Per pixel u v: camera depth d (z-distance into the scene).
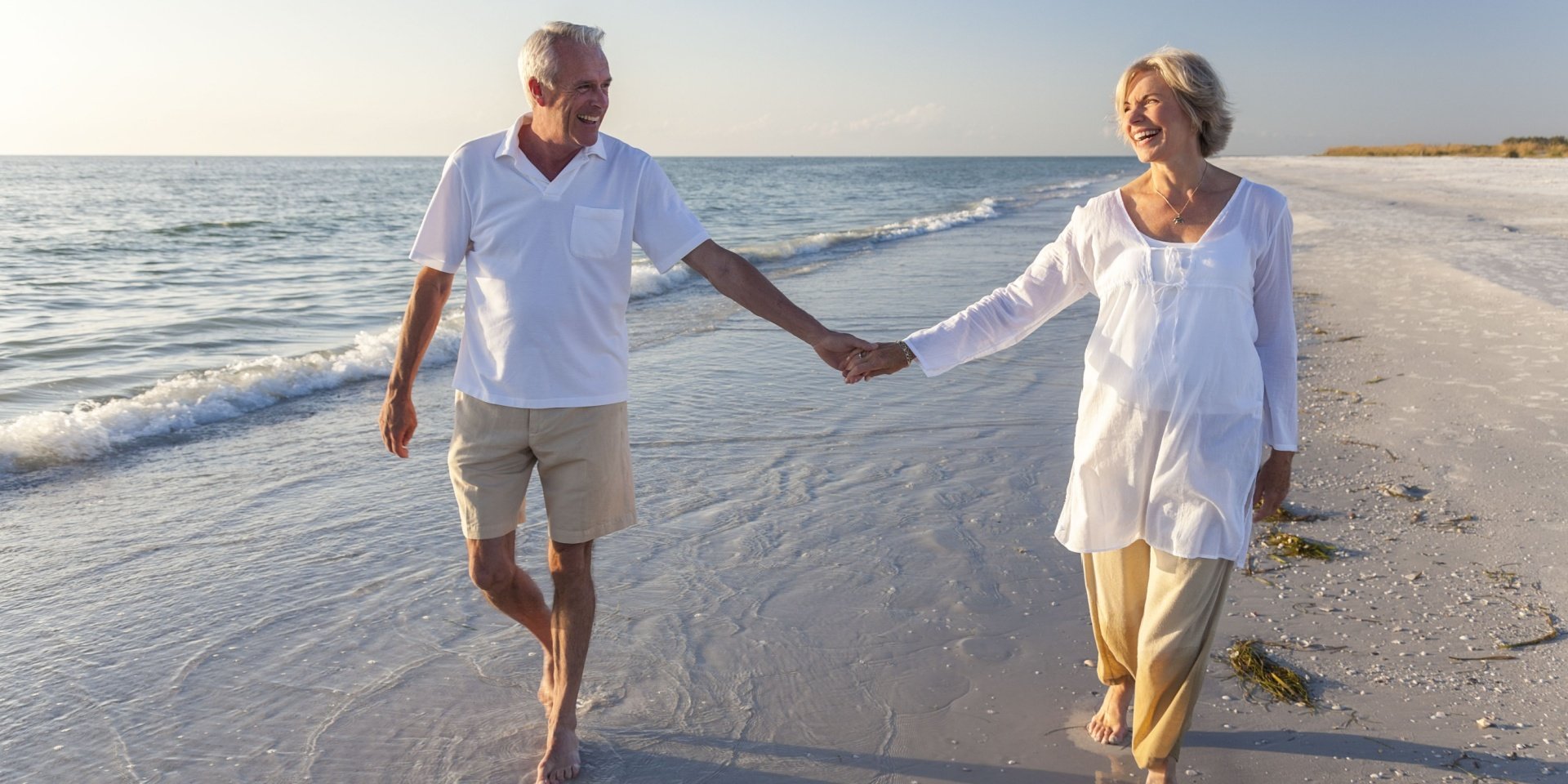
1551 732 2.64
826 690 2.97
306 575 3.77
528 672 3.09
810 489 4.73
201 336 9.02
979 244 16.69
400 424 2.69
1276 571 3.67
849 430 5.69
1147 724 2.39
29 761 2.59
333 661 3.13
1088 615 3.46
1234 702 2.83
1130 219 2.47
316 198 40.75
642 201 2.57
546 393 2.49
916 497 4.62
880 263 13.87
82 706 2.85
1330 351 7.15
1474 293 9.24
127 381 7.16
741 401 6.33
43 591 3.59
